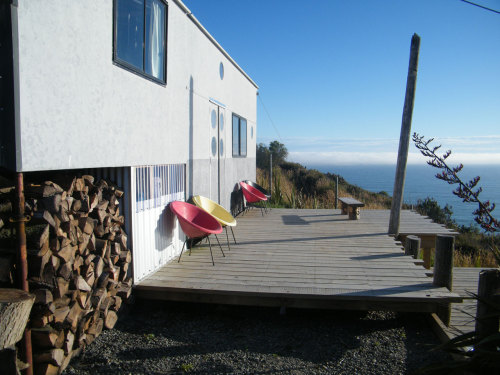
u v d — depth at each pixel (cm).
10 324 188
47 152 248
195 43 541
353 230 663
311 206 1237
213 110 637
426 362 290
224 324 359
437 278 372
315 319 376
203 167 588
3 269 227
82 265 296
